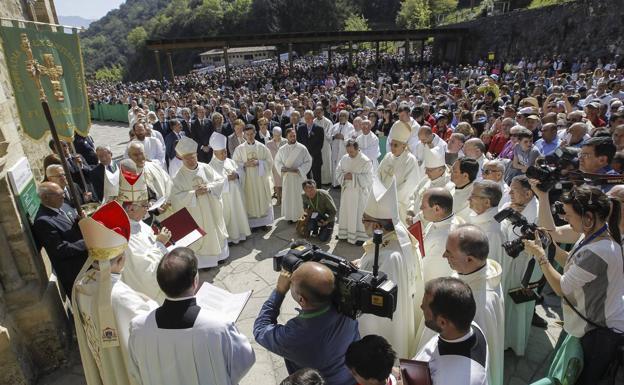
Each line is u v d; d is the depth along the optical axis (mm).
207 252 5672
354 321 2213
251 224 7020
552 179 3188
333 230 6926
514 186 3695
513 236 3574
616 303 2531
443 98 12742
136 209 3621
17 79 3852
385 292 1962
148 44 27391
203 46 28078
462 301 1824
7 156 3613
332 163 9422
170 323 2131
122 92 28688
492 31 30250
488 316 2523
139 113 12250
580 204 2598
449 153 5930
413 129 7762
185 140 5480
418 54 42688
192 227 4164
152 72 100312
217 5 98188
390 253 2842
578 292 2594
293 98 13648
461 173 3979
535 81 16859
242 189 6715
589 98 9953
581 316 2611
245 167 6832
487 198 3354
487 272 2756
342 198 6320
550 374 2832
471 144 5070
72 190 2988
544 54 25984
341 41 30781
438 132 8609
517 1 35281
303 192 6473
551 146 5980
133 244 3480
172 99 16172
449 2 60000
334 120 11992
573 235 3186
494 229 3410
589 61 22328
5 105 3730
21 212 3674
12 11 5039
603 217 2555
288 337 2107
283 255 2396
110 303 2453
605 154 3887
